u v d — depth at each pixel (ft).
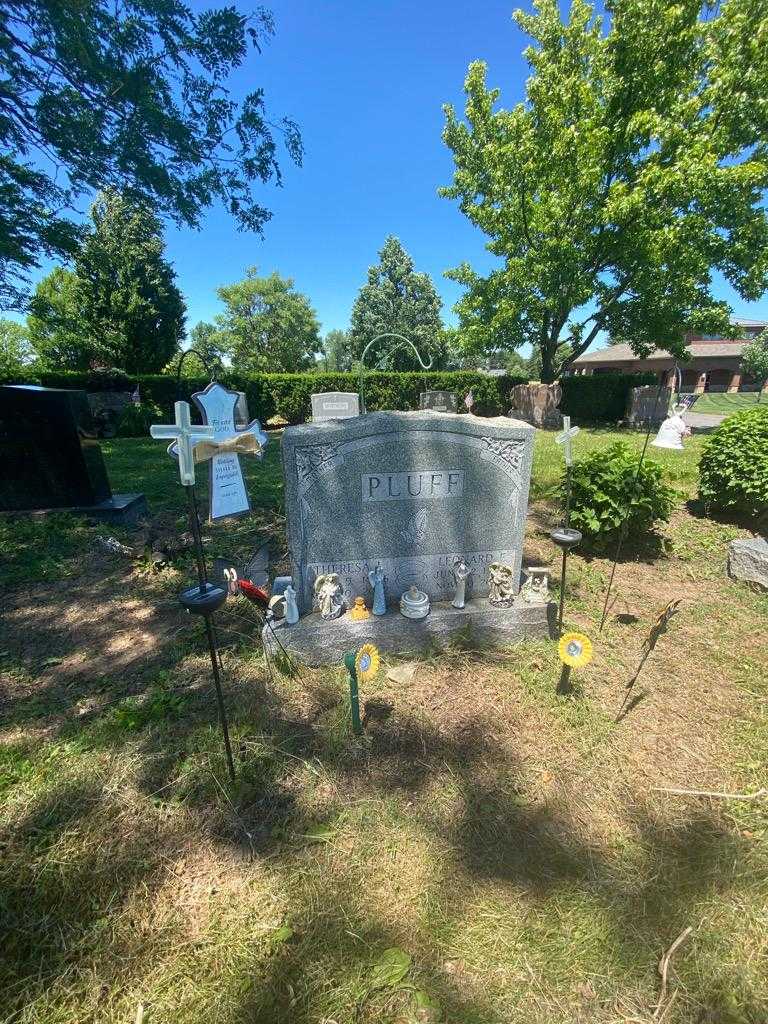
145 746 8.09
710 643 11.20
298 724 8.58
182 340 88.89
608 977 4.99
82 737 8.30
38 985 4.97
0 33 21.17
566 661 8.63
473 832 6.59
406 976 4.97
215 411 19.06
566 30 45.85
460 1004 4.77
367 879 5.99
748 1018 4.70
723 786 7.32
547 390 53.47
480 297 55.72
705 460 19.99
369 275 126.93
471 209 53.93
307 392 63.93
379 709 8.94
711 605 13.01
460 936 5.36
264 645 10.26
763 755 7.90
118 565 15.55
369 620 10.36
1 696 9.51
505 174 49.65
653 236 44.50
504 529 11.33
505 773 7.56
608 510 15.44
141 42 23.24
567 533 10.01
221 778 7.39
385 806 6.98
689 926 5.42
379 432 10.30
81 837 6.53
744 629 11.81
